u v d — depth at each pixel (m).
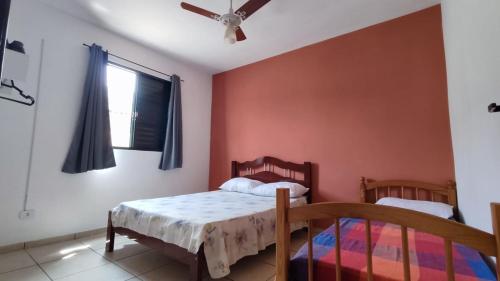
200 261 1.64
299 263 1.18
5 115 2.32
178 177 3.86
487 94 1.26
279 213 1.13
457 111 1.96
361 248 1.35
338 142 2.97
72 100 2.75
